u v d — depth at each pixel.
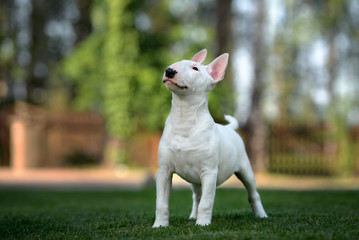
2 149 19.25
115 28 16.45
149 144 19.34
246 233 3.40
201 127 3.84
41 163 19.14
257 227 3.75
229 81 19.83
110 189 11.76
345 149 16.16
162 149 3.91
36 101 27.16
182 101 3.86
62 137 19.92
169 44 17.94
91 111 20.30
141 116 17.27
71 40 28.00
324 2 20.02
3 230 4.15
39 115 18.98
